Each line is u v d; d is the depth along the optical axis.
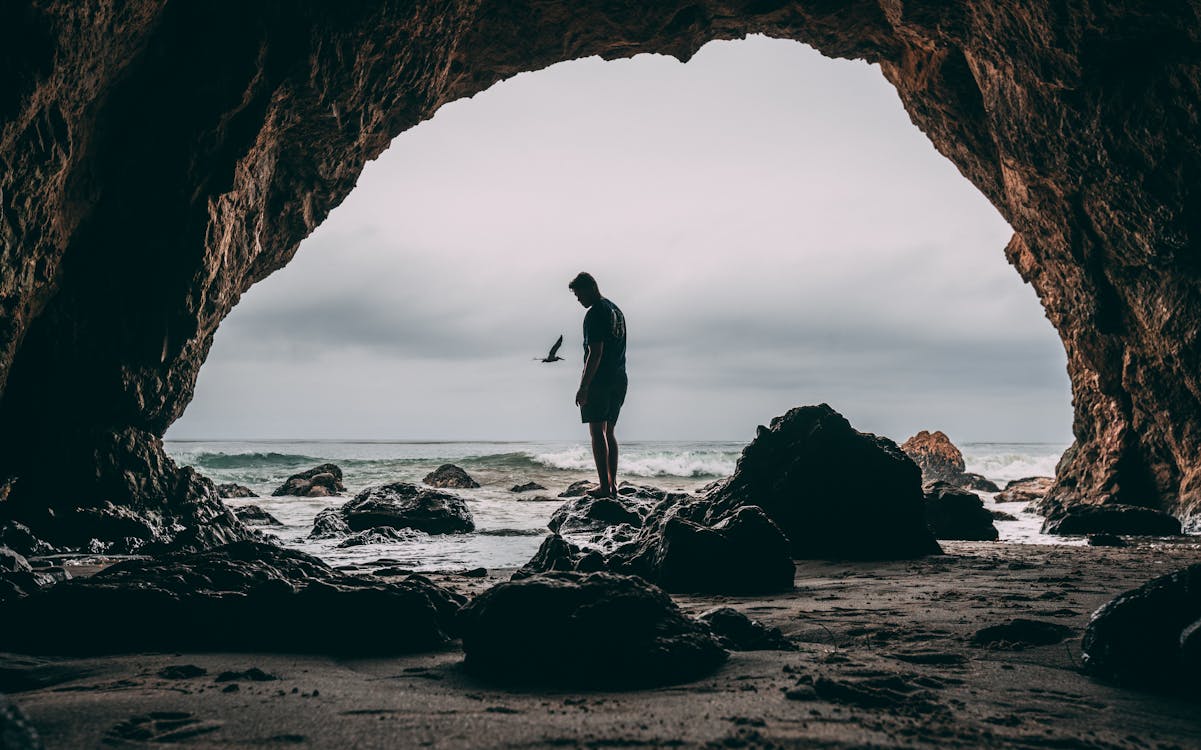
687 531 5.27
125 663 3.00
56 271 7.32
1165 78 9.13
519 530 10.33
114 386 8.03
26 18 5.55
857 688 2.48
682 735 2.03
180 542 7.39
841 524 7.23
